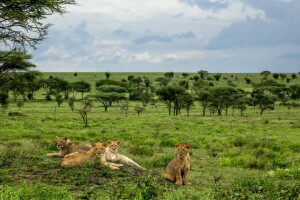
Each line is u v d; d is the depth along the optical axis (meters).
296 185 8.48
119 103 114.12
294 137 27.08
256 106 111.38
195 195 7.98
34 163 11.42
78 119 50.50
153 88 132.25
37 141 19.67
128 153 17.00
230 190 8.05
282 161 15.00
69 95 136.00
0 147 16.33
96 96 102.25
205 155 18.19
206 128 37.91
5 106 63.75
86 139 24.80
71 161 10.71
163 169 13.26
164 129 36.81
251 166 14.61
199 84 147.88
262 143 21.64
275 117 66.38
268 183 9.59
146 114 75.06
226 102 80.12
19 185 8.71
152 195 7.63
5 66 23.64
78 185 8.84
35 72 31.41
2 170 10.04
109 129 34.91
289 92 129.88
